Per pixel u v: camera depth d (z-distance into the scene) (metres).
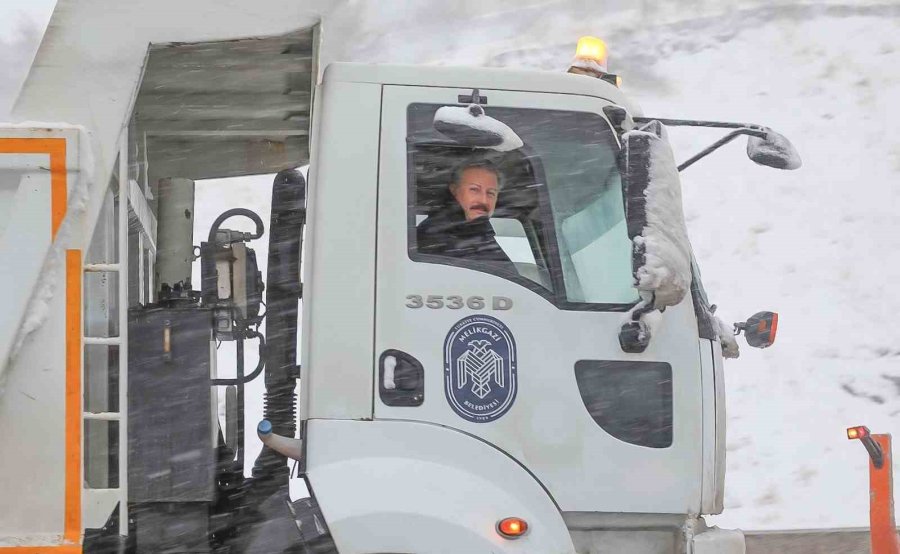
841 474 14.25
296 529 5.62
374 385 5.01
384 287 5.11
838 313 17.94
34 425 4.70
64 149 4.77
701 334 5.35
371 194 5.21
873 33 23.98
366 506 4.81
